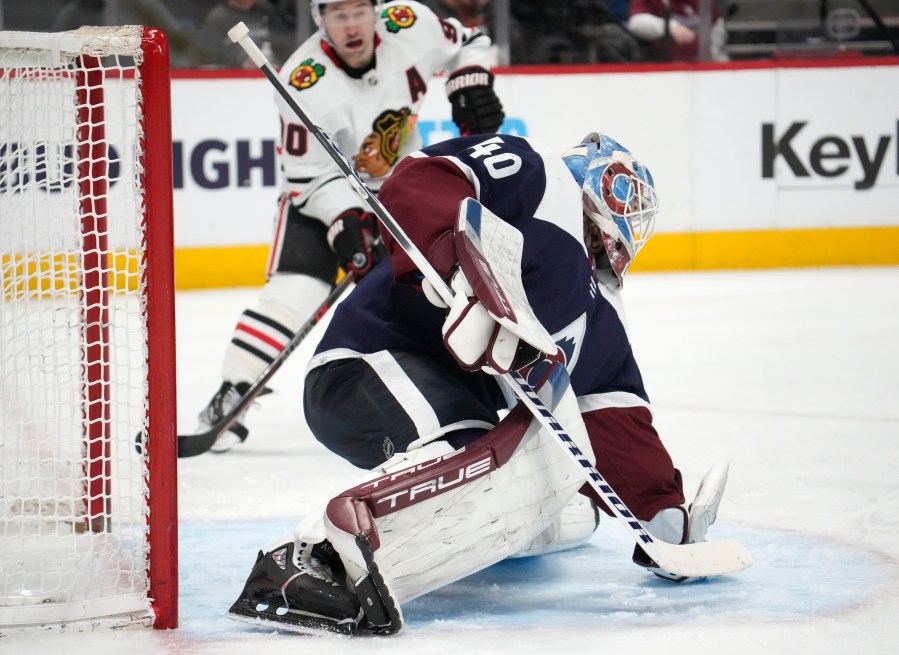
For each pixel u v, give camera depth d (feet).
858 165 50.88
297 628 10.93
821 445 20.31
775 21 51.55
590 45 50.42
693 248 50.75
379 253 22.40
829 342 32.45
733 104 50.31
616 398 13.12
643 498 12.95
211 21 46.91
